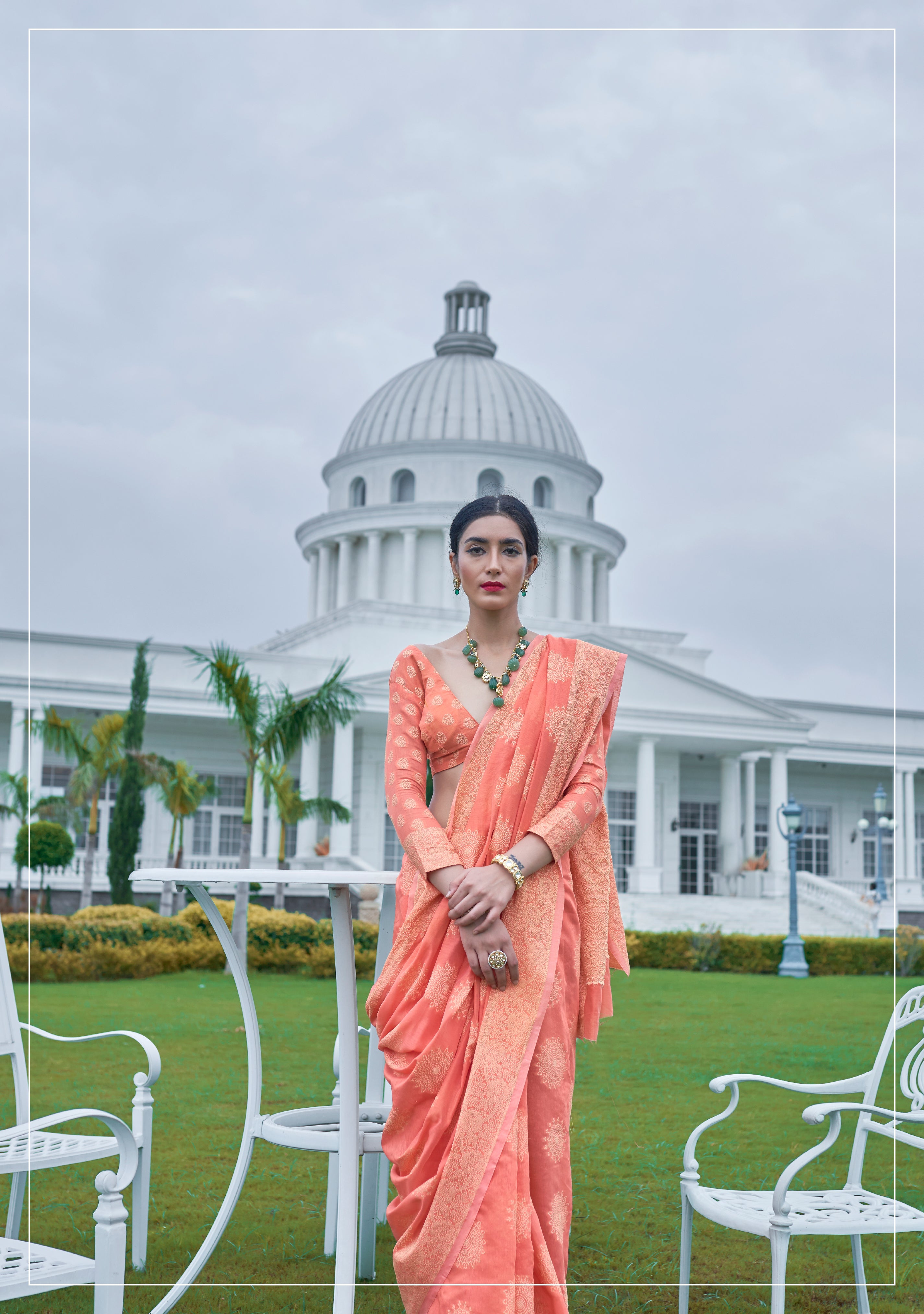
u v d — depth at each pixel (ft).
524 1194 7.61
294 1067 25.58
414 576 138.82
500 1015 7.95
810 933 88.33
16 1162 10.91
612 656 9.11
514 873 8.08
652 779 103.71
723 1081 11.18
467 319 162.91
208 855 102.32
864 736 130.00
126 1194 15.40
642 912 91.76
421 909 8.34
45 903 74.02
